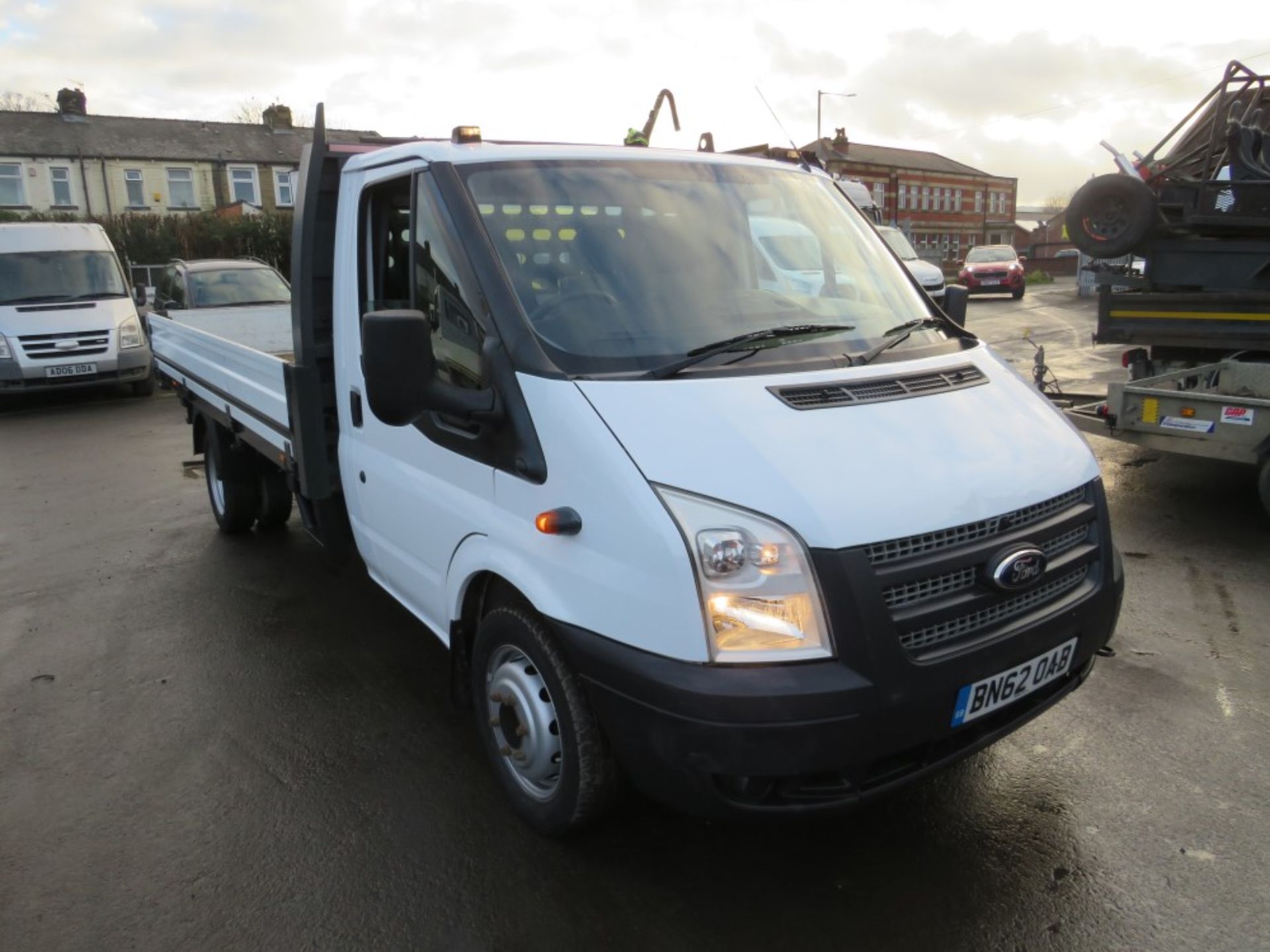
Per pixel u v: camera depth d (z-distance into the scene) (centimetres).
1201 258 705
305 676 458
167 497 810
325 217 416
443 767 373
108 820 345
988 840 315
